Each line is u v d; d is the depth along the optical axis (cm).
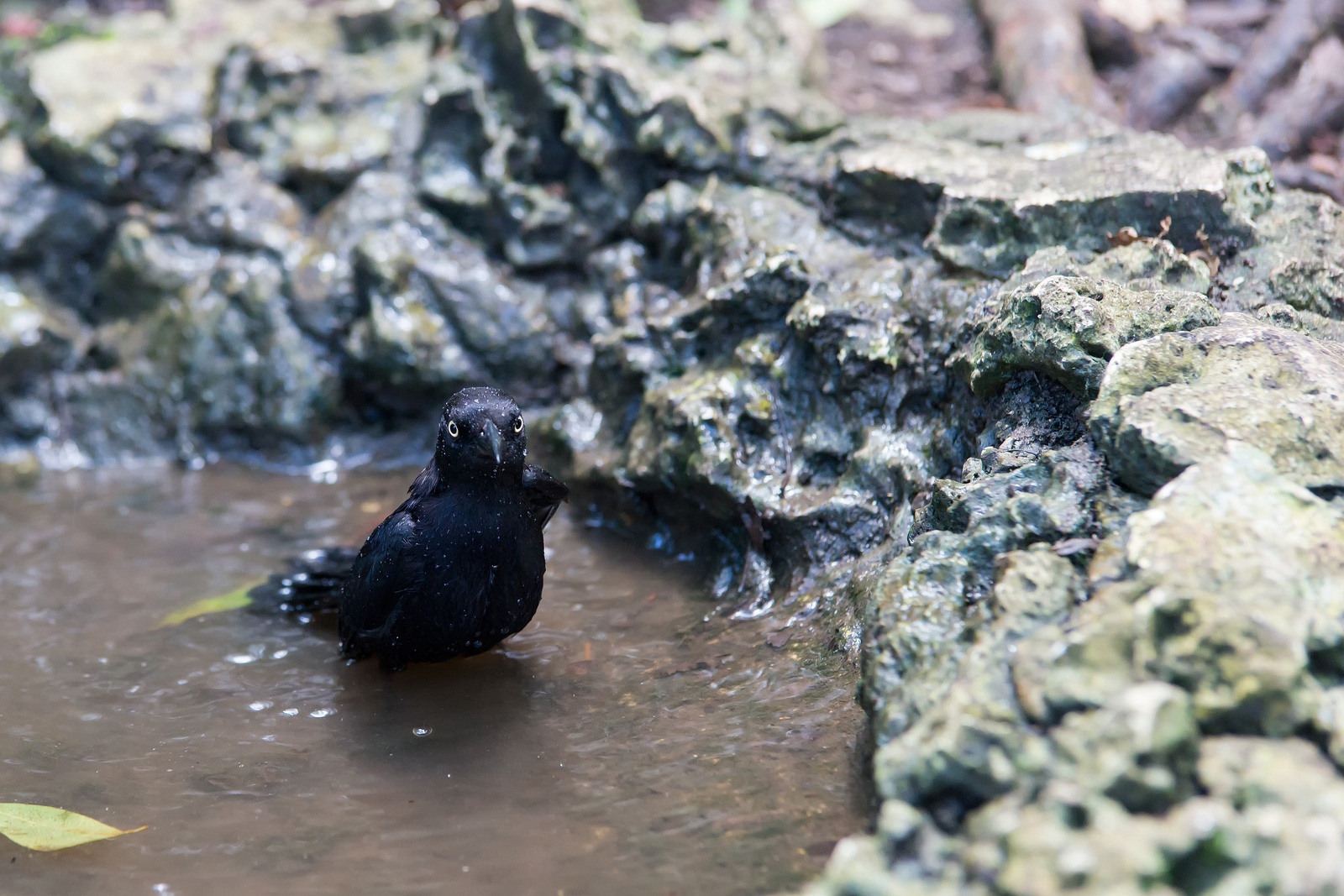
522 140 816
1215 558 354
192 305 828
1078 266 549
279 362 809
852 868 308
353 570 543
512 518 515
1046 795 309
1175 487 380
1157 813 307
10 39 968
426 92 827
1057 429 496
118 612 614
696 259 730
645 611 594
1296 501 374
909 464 571
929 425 583
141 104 842
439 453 512
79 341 854
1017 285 548
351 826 423
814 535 585
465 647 532
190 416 823
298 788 452
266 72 859
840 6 1040
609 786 437
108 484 791
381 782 454
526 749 473
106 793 450
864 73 977
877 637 421
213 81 866
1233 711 324
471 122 825
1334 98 841
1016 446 495
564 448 714
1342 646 339
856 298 621
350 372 816
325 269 813
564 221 802
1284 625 331
